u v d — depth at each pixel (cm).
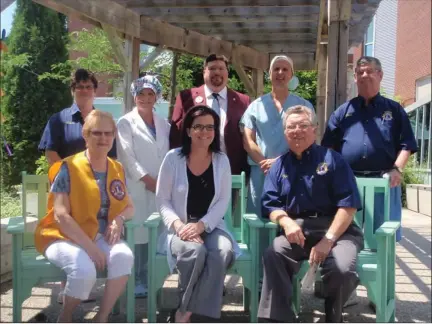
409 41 1512
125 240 352
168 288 439
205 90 426
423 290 459
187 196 342
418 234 767
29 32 1093
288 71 393
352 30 735
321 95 750
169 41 678
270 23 724
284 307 314
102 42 1171
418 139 1306
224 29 732
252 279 334
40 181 388
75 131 385
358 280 309
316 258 307
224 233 338
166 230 350
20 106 1083
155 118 410
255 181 400
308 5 572
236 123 418
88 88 385
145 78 402
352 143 373
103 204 326
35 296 420
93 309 388
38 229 327
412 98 1498
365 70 365
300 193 331
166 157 348
